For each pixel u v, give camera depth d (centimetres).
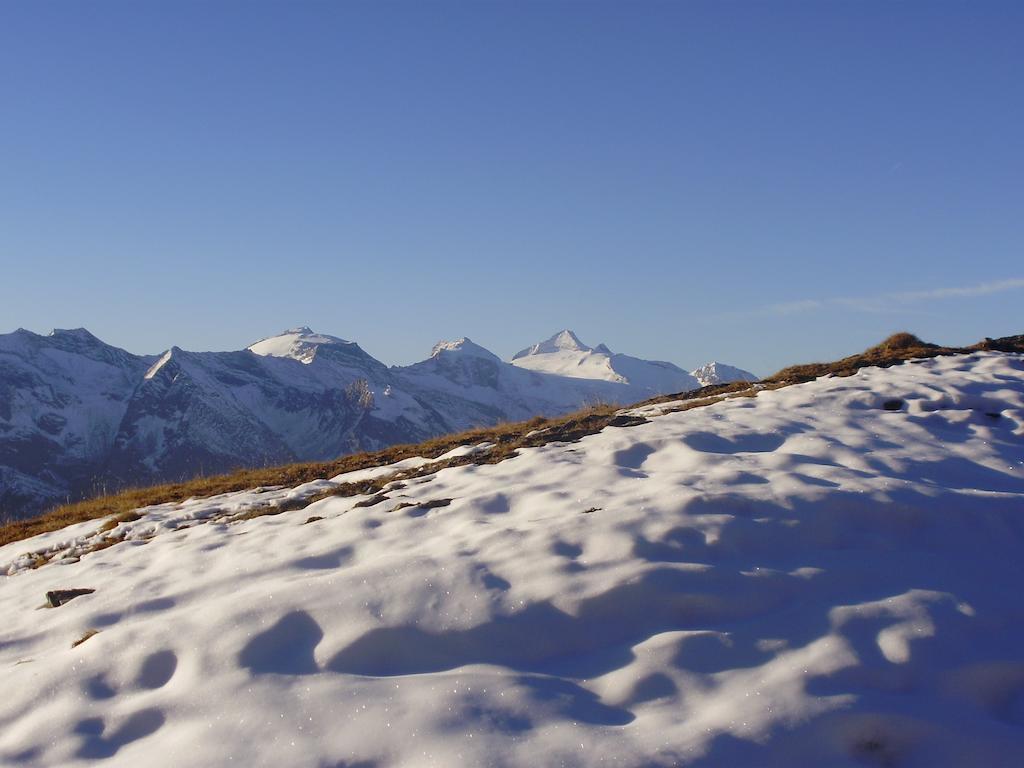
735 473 646
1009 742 393
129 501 990
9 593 676
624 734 393
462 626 473
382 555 578
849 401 905
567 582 495
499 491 679
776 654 441
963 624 459
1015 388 926
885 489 592
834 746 390
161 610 557
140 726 434
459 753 383
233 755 399
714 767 375
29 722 445
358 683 439
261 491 930
